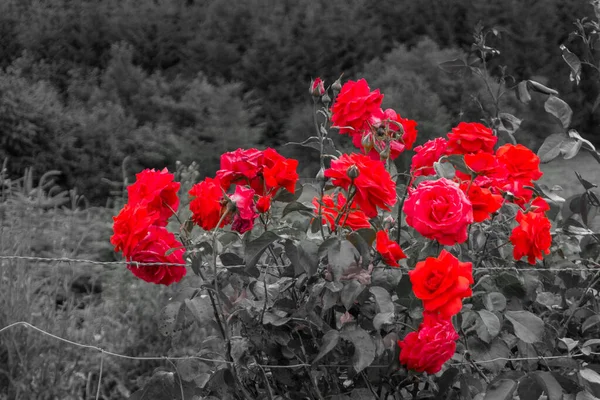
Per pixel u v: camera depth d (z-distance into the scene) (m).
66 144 9.55
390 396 2.38
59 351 3.56
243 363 2.22
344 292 2.13
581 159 9.10
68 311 3.83
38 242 5.12
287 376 2.25
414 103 11.61
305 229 2.39
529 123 12.91
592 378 2.22
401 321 2.27
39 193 5.80
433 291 2.07
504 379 2.19
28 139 9.27
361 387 2.25
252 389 2.31
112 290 4.41
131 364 3.76
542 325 2.21
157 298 3.93
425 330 2.12
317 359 2.13
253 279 2.25
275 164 2.25
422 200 2.12
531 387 2.21
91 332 3.79
